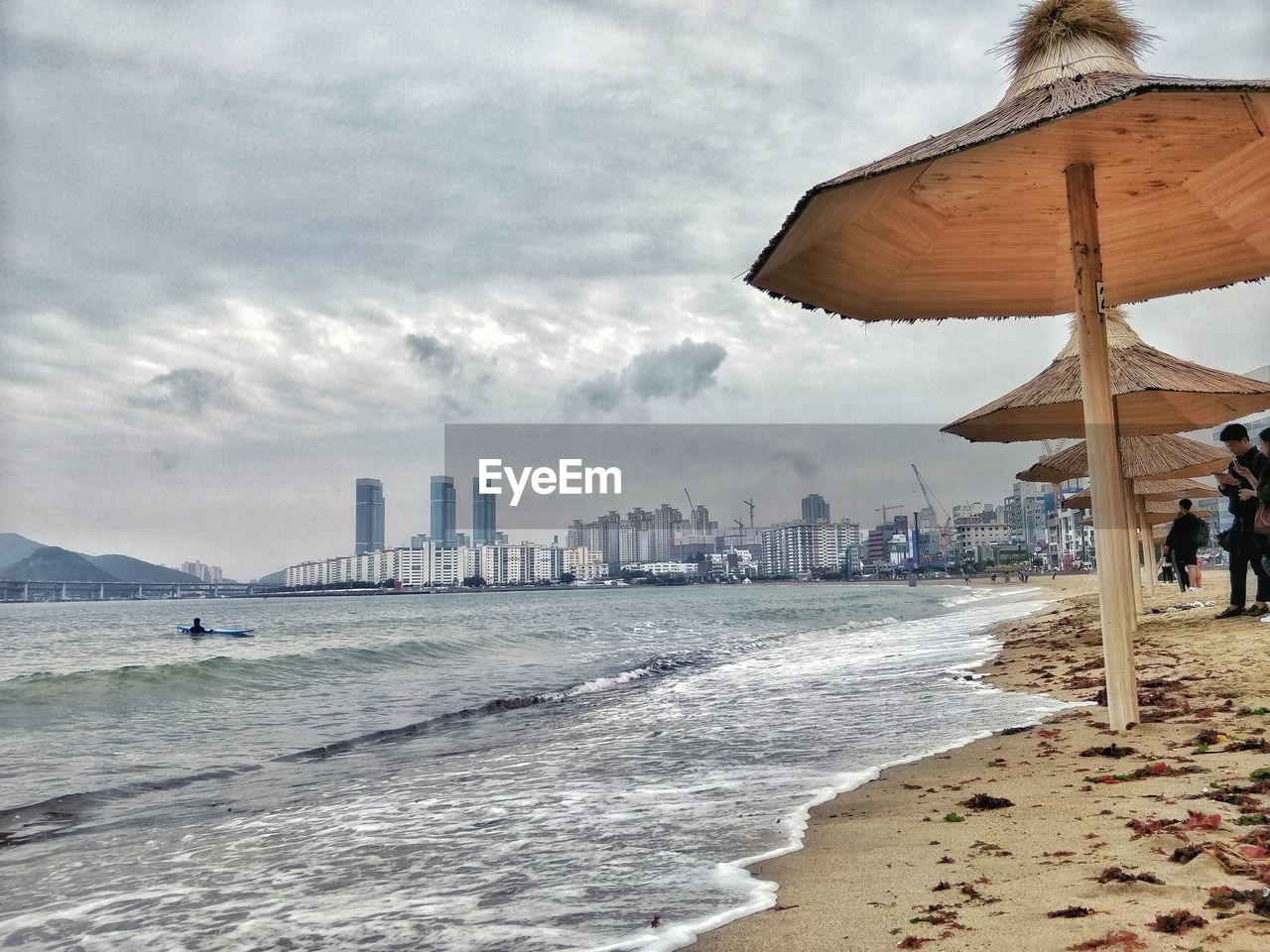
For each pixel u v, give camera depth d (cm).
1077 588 5706
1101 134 451
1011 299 621
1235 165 497
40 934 338
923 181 491
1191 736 512
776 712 872
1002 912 254
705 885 325
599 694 1298
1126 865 288
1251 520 1018
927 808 413
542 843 421
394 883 372
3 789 725
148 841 517
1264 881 258
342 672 1853
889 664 1300
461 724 1055
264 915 339
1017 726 639
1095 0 471
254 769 805
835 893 295
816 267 524
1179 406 783
